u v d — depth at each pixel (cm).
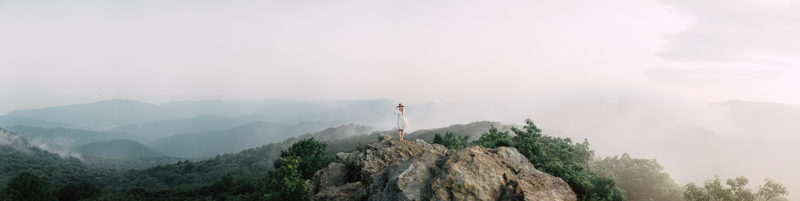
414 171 1198
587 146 2752
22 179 9138
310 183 2081
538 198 1067
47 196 9744
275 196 1454
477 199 1059
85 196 10844
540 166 1822
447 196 1063
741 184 1652
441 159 1297
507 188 1130
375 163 1883
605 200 1484
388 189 1173
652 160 2447
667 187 2205
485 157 1316
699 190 1703
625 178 2355
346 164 2170
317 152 3881
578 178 1527
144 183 19238
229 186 11700
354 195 1345
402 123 2145
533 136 2061
